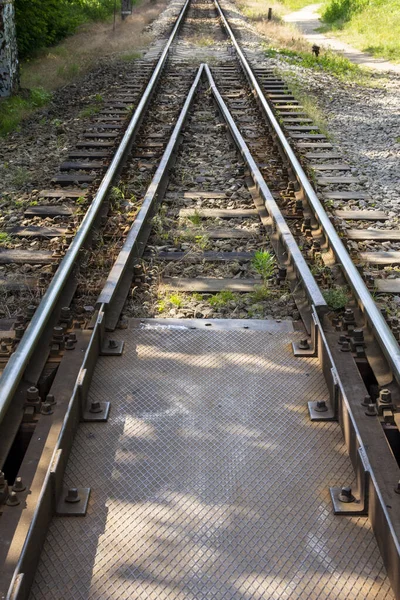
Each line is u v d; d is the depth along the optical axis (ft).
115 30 95.20
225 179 32.81
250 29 101.65
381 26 104.99
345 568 10.96
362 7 120.16
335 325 18.24
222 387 15.83
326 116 49.24
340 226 26.22
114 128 43.68
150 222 26.00
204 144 39.63
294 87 56.70
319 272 21.90
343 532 11.65
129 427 14.34
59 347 16.84
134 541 11.46
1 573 10.45
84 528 11.73
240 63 68.28
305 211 28.17
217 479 12.87
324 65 73.26
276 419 14.66
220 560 11.10
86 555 11.19
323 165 36.19
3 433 13.79
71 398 13.69
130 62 69.31
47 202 29.71
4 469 13.79
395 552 10.29
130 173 33.19
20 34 72.84
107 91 55.47
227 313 19.88
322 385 15.92
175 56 73.67
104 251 23.49
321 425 14.46
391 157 38.24
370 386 16.43
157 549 11.31
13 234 25.67
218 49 79.77
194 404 15.15
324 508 12.19
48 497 11.59
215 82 58.59
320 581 10.73
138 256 22.94
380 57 84.07
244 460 13.39
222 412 14.88
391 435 14.25
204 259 23.39
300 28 120.57
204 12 125.18
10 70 50.78
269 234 25.25
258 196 29.76
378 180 33.91
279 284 21.35
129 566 10.99
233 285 21.49
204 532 11.64
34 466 12.71
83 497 12.28
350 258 21.66
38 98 52.49
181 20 105.91
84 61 70.90
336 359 16.47
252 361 16.96
